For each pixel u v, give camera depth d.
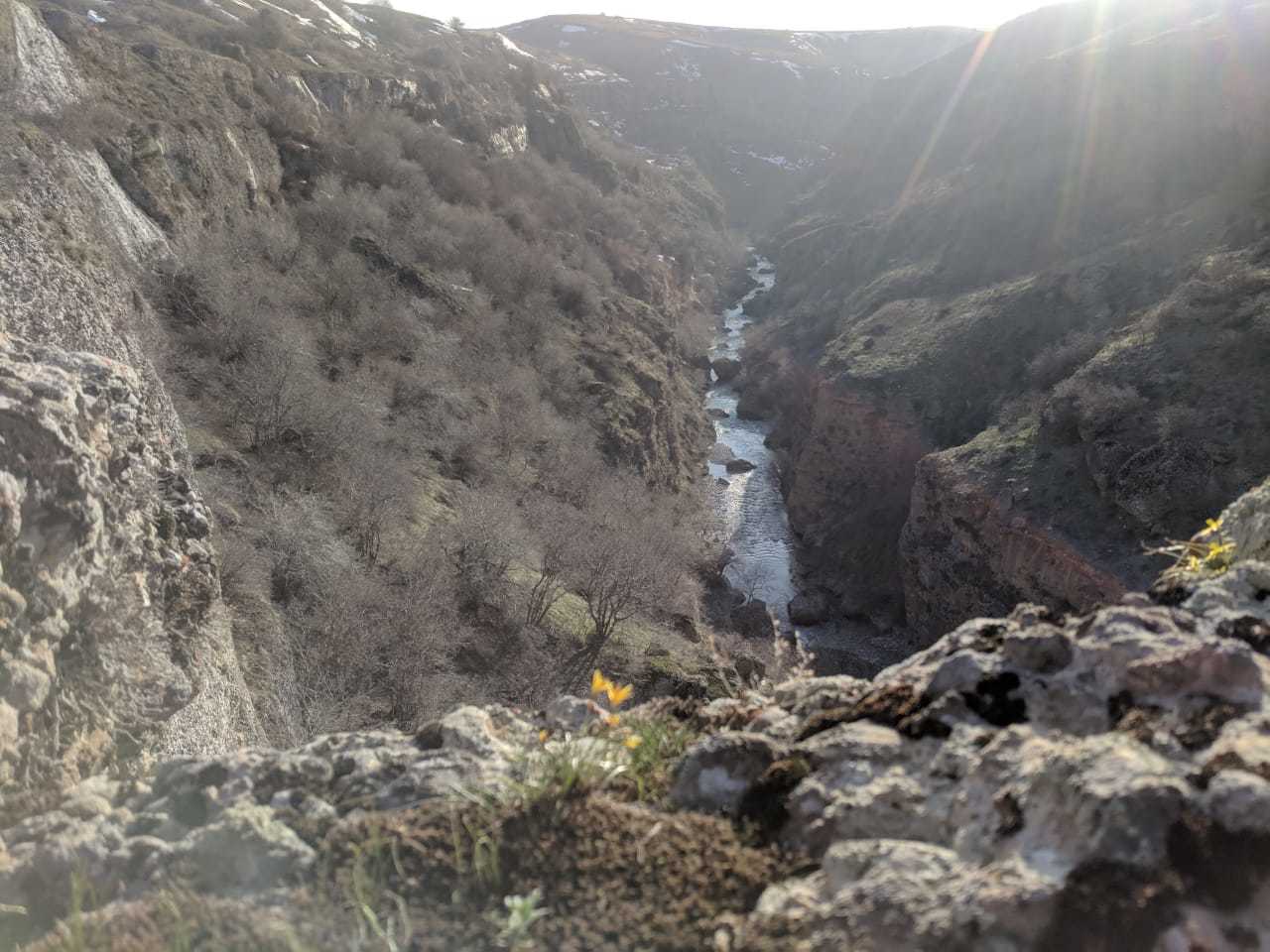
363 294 38.75
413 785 2.99
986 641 3.21
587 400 45.00
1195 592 3.21
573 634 27.56
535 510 31.92
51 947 2.39
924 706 2.90
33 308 17.30
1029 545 33.91
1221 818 2.02
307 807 2.94
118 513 6.20
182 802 3.12
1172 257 45.16
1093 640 2.80
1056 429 36.25
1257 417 31.22
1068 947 1.92
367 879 2.43
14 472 4.81
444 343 39.28
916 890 2.13
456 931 2.25
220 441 25.59
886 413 47.72
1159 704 2.52
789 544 48.47
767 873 2.43
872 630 41.81
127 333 21.36
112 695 5.42
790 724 3.22
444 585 25.23
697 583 38.09
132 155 31.75
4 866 2.78
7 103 27.52
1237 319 34.47
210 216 35.59
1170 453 31.34
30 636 4.72
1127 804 2.05
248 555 20.39
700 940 2.21
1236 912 1.92
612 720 3.45
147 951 2.28
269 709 16.70
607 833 2.56
